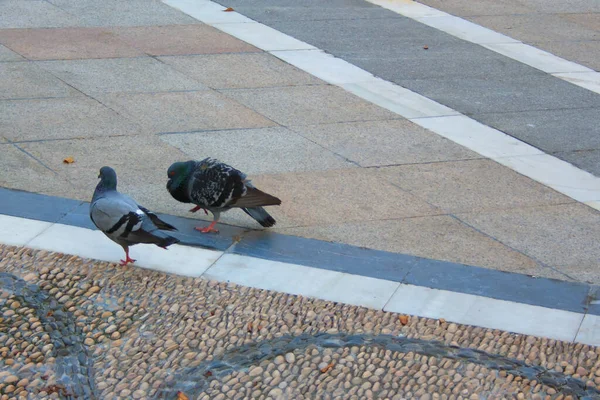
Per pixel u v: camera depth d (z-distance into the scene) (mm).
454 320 3764
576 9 7156
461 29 6375
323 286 3885
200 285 3863
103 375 3520
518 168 4684
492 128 5031
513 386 3525
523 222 4289
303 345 3637
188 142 4688
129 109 4938
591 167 4734
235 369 3547
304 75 5457
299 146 4730
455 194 4449
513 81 5586
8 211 4148
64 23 5898
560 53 6043
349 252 4051
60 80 5160
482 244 4141
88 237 4062
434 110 5168
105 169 3834
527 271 4004
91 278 3875
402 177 4543
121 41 5699
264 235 4121
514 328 3742
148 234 3771
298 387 3496
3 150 4512
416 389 3504
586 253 4125
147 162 4512
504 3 7219
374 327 3721
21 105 4883
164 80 5266
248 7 6531
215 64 5500
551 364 3609
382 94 5301
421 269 3984
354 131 4902
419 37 6148
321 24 6242
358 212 4281
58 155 4512
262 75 5418
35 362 3555
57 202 4227
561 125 5113
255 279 3900
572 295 3896
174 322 3709
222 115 4957
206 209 4086
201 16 6203
